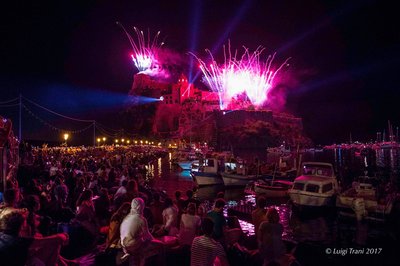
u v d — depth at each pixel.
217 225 8.54
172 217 9.59
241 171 32.59
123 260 7.22
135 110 165.25
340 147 188.50
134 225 6.94
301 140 156.88
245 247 9.86
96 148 63.88
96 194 15.62
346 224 18.25
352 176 40.19
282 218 20.05
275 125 154.12
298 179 21.17
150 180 37.31
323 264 10.97
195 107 152.62
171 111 159.25
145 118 162.12
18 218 5.25
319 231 16.78
